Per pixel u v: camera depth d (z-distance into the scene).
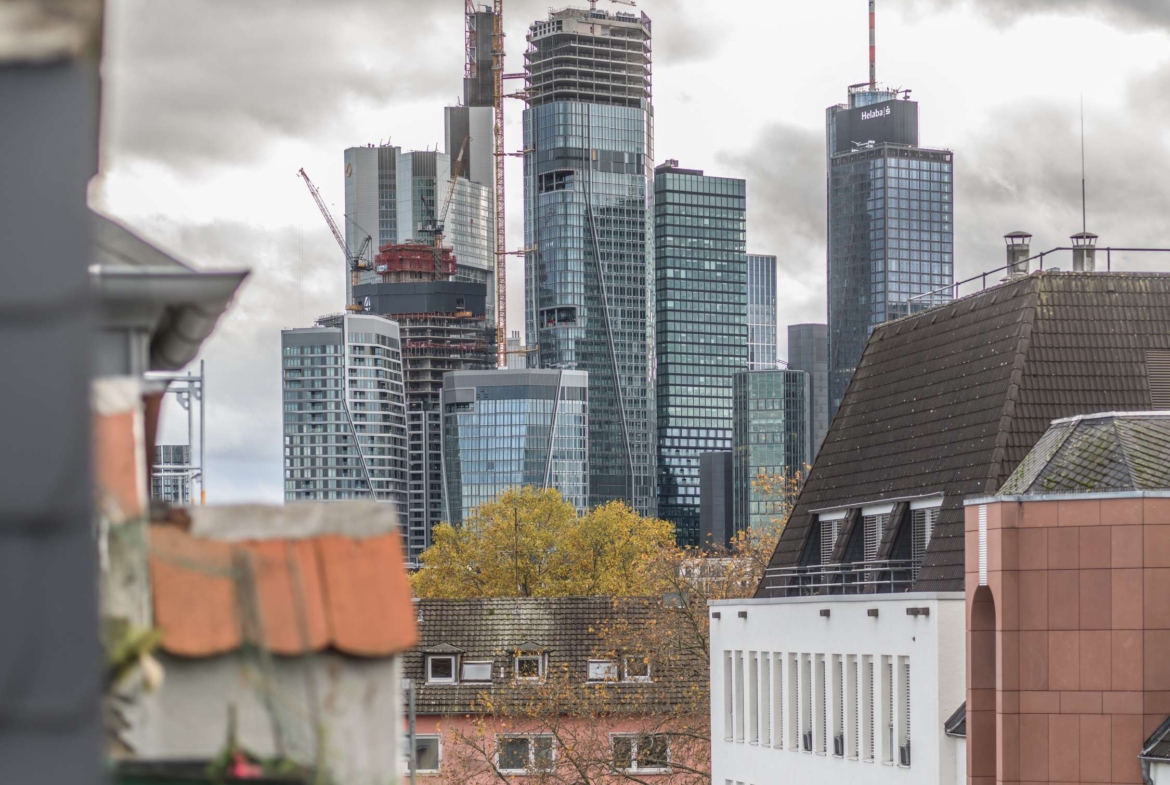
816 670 80.81
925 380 88.25
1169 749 56.91
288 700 9.45
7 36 5.51
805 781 81.75
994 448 75.94
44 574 5.34
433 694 125.12
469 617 131.88
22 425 5.39
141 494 9.27
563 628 130.75
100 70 6.37
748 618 89.94
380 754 9.49
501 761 105.94
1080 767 58.78
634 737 103.44
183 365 11.81
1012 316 81.75
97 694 5.37
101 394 9.27
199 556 9.46
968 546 62.69
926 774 68.81
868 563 82.12
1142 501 58.50
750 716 89.50
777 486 131.50
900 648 71.56
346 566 9.70
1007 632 59.94
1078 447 63.03
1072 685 59.12
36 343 5.43
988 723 62.78
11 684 5.30
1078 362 78.44
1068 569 59.47
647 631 118.44
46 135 5.52
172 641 9.20
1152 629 58.41
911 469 84.12
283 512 9.69
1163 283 81.44
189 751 9.21
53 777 5.31
